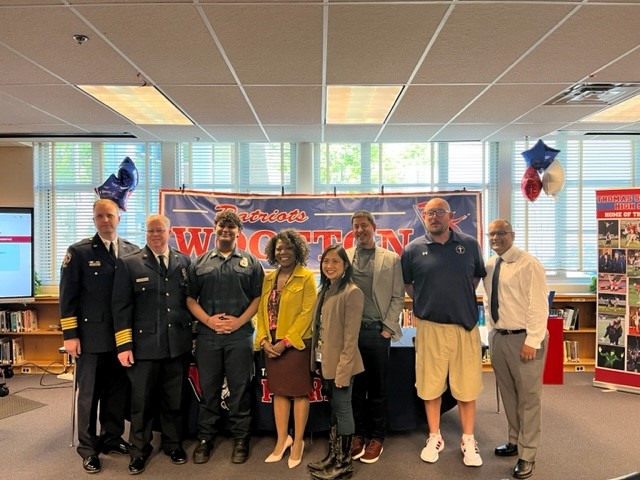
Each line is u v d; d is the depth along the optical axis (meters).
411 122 4.13
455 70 2.87
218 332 2.72
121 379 2.89
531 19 2.21
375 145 5.21
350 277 2.60
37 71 2.86
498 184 5.14
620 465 2.74
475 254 2.78
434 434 2.81
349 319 2.52
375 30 2.32
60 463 2.77
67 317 2.66
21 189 4.93
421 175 5.21
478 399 3.89
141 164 5.15
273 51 2.56
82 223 5.15
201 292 2.80
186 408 3.00
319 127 4.29
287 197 4.31
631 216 4.14
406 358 3.08
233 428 2.83
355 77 2.97
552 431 3.23
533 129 4.46
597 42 2.48
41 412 3.62
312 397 2.99
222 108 3.67
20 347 4.81
